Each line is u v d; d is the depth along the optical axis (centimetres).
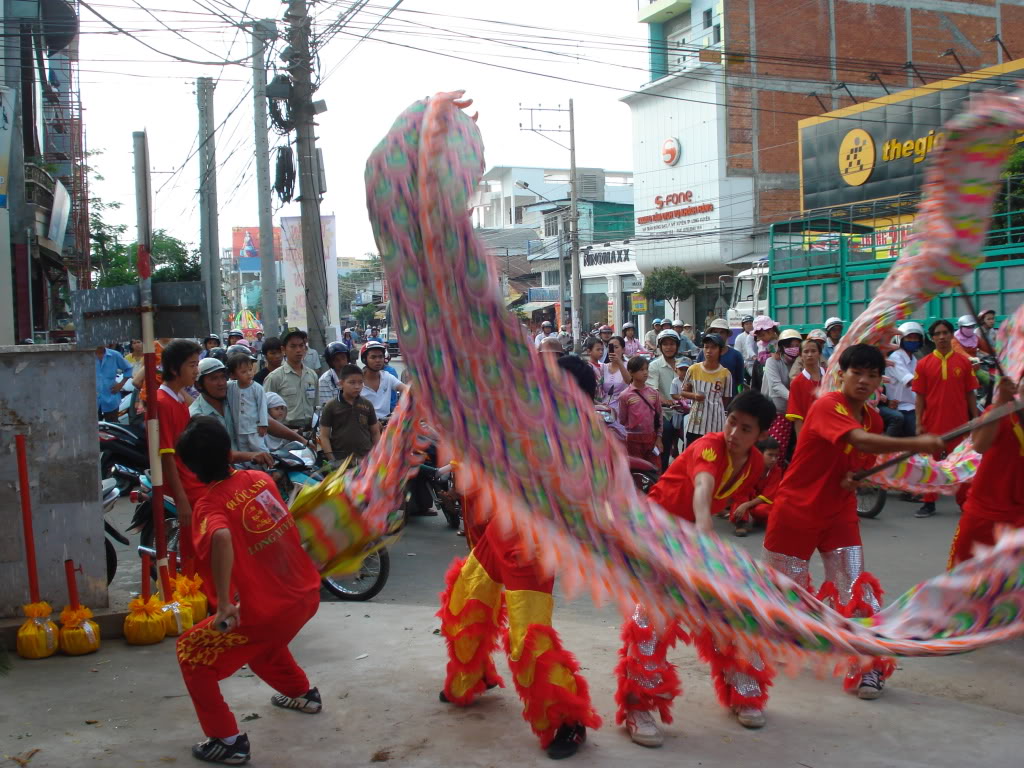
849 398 434
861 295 1392
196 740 383
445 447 354
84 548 523
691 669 475
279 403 746
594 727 371
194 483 538
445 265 339
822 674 381
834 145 2991
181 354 530
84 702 425
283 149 1596
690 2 4122
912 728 399
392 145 342
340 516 399
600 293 4888
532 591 373
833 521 439
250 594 356
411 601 643
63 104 2730
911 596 364
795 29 3969
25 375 508
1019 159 1223
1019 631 345
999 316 1155
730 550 346
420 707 421
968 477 502
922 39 4100
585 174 5303
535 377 338
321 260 1585
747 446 385
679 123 4125
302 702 414
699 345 2578
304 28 1469
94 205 3316
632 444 895
